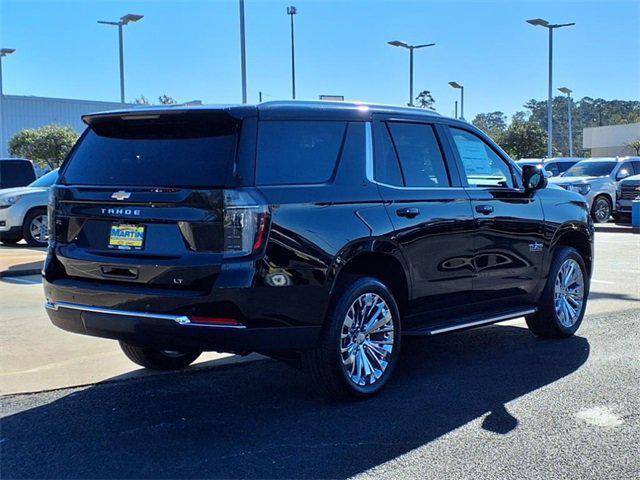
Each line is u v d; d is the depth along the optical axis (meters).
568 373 5.84
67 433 4.47
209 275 4.34
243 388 5.43
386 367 5.30
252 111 4.62
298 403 5.07
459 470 3.95
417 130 5.78
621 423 4.69
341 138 5.12
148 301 4.44
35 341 6.68
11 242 15.00
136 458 4.09
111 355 6.26
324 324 4.80
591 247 7.48
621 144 69.88
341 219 4.85
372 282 5.09
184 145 4.70
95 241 4.80
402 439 4.39
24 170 17.44
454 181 5.96
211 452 4.18
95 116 5.01
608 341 6.95
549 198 6.94
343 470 3.94
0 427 4.55
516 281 6.50
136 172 4.77
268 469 3.95
